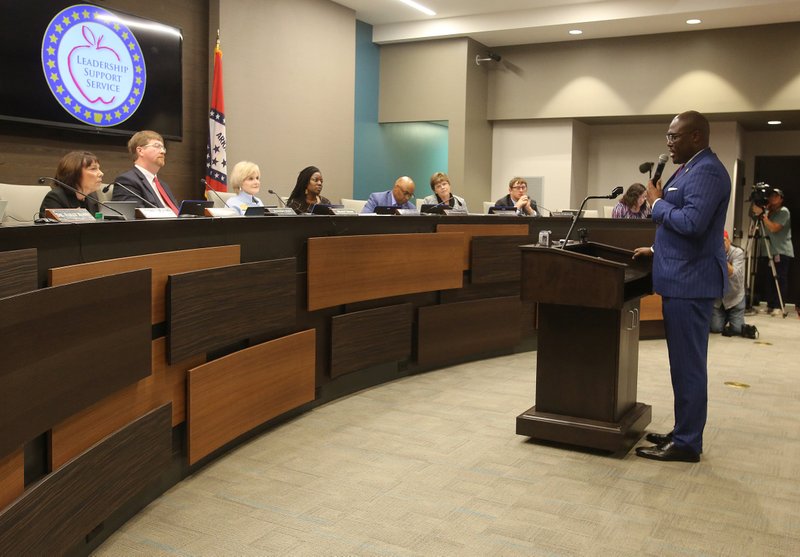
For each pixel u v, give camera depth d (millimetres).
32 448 1864
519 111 9250
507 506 2639
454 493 2756
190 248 2791
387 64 9438
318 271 3760
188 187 6629
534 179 9391
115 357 2168
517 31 8492
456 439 3426
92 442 2117
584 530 2443
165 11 6234
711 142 8906
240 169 4516
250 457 3123
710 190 2936
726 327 6676
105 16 5516
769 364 5359
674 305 3080
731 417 3918
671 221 2986
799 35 7734
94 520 2092
